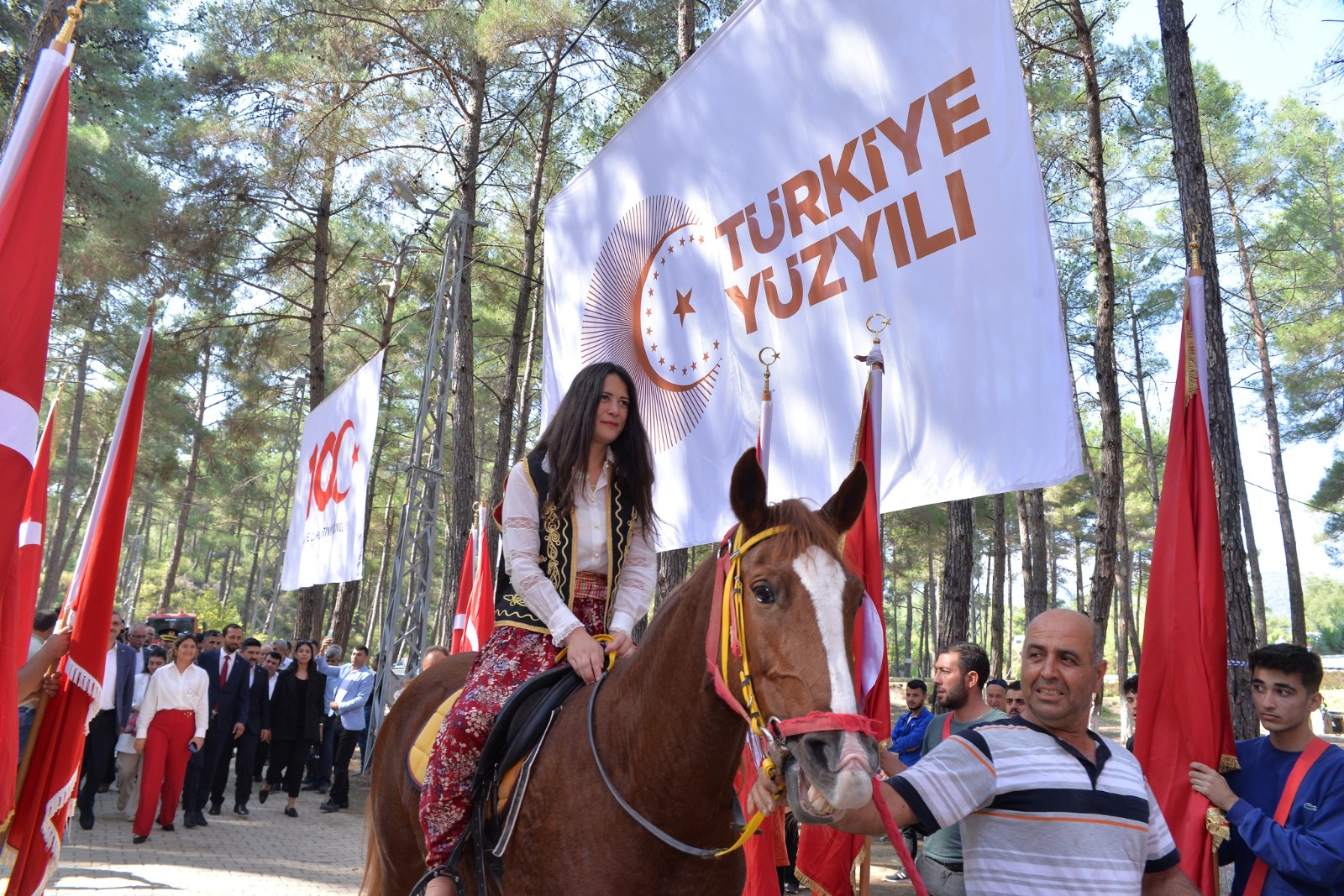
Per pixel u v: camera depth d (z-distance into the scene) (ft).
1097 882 7.79
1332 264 78.74
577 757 8.64
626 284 21.90
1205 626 11.16
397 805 11.60
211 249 62.85
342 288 74.28
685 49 35.94
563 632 9.20
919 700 22.79
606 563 10.16
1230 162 75.46
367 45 55.72
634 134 21.95
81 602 12.78
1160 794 11.05
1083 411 83.15
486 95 60.13
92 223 62.80
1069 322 71.82
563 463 9.79
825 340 16.31
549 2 49.57
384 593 112.06
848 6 16.25
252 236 65.92
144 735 29.86
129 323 72.59
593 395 9.96
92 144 60.49
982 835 8.19
